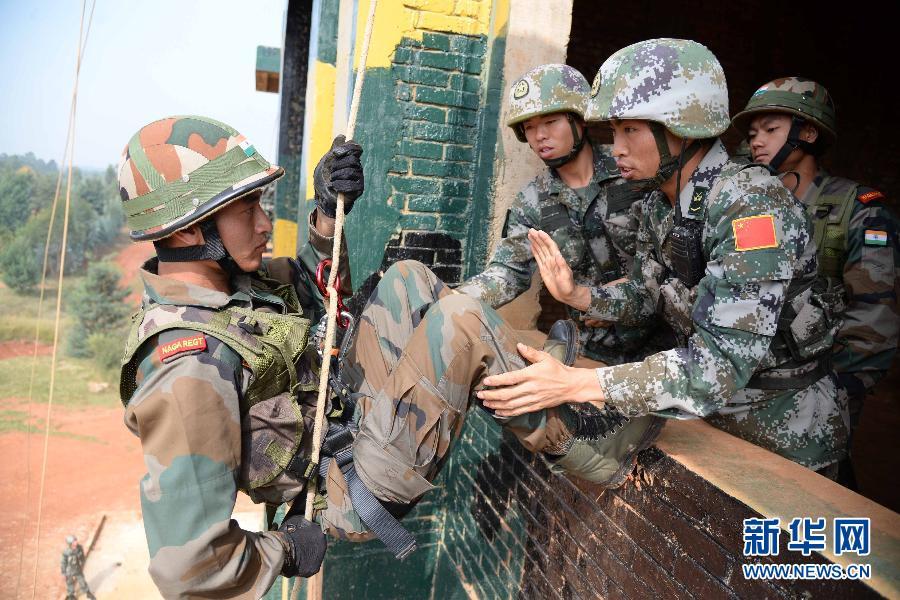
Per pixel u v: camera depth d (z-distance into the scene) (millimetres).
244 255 1338
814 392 1822
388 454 1502
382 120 2572
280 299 1462
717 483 1453
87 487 9039
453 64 2625
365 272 2678
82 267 23453
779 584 1276
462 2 2586
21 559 6570
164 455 1134
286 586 3262
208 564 1132
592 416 1690
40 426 11695
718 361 1401
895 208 6523
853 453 4570
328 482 1480
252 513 6309
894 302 2145
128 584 5898
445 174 2707
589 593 1954
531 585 2293
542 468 2254
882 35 6500
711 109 1485
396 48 2535
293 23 5055
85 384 14609
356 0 2469
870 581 1086
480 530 2719
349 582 2916
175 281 1296
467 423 2871
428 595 3119
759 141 2439
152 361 1196
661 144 1532
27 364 15336
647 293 1988
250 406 1283
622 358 2188
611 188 2182
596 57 6566
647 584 1695
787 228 1418
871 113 6668
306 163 2975
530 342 2506
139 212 1268
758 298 1383
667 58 1480
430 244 2748
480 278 2242
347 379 1833
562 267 1918
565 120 2154
